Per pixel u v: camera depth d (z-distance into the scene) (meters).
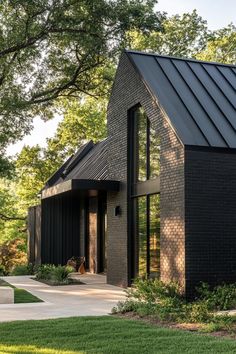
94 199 21.88
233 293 11.16
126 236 15.86
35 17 22.14
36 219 23.56
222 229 12.16
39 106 28.06
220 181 12.26
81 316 10.02
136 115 15.95
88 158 23.28
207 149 12.21
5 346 7.40
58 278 17.52
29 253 25.08
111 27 23.16
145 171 15.05
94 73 27.61
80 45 23.97
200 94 14.15
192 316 9.45
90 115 37.09
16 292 14.53
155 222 14.22
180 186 12.20
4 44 22.12
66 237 22.94
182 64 15.59
